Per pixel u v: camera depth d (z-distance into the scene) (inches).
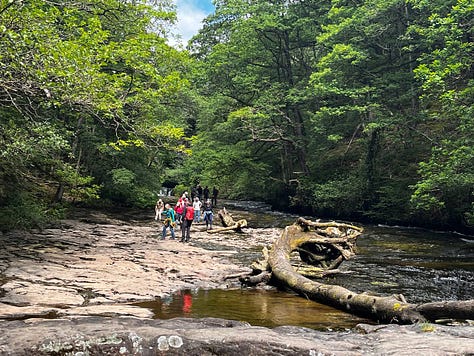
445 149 615.8
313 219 1085.1
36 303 257.3
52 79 369.1
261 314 260.7
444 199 804.6
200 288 344.8
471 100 595.2
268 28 1229.1
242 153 1277.1
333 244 456.4
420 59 682.8
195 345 138.3
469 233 776.9
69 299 272.1
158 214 914.1
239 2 1216.2
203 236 726.5
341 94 1031.6
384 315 240.2
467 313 203.0
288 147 1363.2
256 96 1299.2
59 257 428.1
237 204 1528.1
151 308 265.7
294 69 1411.2
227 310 268.7
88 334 137.5
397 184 941.2
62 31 490.6
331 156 1250.6
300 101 1183.6
